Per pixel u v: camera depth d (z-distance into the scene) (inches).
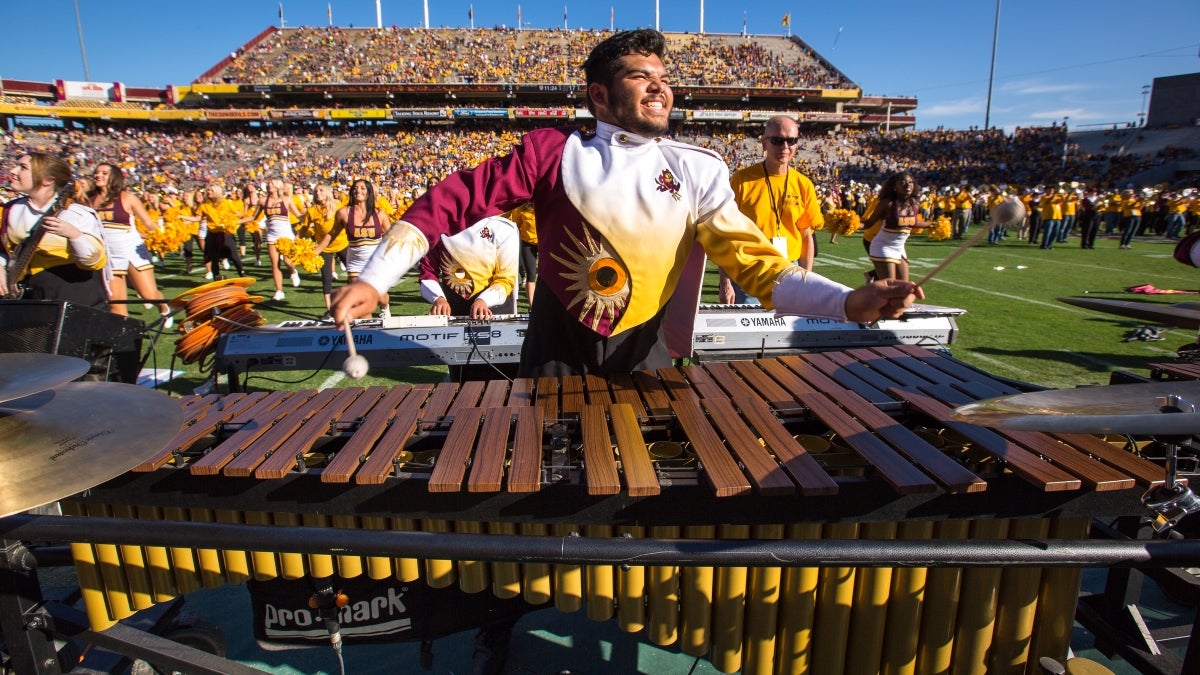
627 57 86.9
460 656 113.3
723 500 70.7
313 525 81.8
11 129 1836.9
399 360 175.9
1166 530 72.4
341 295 70.9
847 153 1893.5
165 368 270.5
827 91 2058.3
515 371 184.4
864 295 69.7
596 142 92.8
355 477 71.3
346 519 80.8
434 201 82.4
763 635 81.7
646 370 101.5
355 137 1941.4
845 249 748.6
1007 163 1644.9
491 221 179.8
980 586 78.8
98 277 197.2
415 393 98.7
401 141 1911.9
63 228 172.4
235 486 75.7
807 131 2122.3
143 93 2054.6
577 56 2222.0
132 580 89.4
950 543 59.7
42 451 64.3
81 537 67.1
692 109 2126.0
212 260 490.6
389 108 1973.4
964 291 438.9
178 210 546.3
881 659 83.7
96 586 88.9
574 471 73.0
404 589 92.8
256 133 1973.4
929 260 611.5
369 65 2130.9
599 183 90.0
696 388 96.1
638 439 77.2
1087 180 1483.8
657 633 83.1
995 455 71.1
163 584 89.9
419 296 425.7
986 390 91.8
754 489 68.6
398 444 78.7
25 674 87.7
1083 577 132.1
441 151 1833.2
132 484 77.6
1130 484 65.5
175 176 1608.0
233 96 2010.3
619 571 82.1
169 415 76.0
